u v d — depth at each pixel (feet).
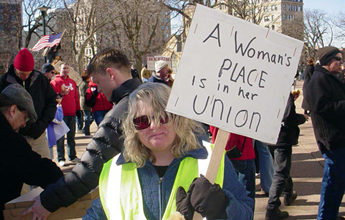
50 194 7.16
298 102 62.13
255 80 5.49
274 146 13.43
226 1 96.68
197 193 4.79
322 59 11.53
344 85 11.44
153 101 5.57
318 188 16.92
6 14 135.64
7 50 139.03
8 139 7.93
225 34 5.37
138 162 5.70
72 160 23.21
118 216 5.53
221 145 5.18
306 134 31.35
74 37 93.61
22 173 8.11
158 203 5.55
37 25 126.11
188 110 5.24
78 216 7.46
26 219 7.40
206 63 5.31
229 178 5.64
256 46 5.48
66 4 92.38
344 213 13.75
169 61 54.95
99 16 95.86
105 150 7.00
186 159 5.74
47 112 13.62
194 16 5.29
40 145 13.44
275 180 13.46
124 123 5.88
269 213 13.47
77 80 27.61
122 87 7.97
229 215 5.15
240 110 5.41
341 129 11.05
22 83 13.21
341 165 11.12
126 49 104.83
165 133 5.60
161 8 90.99
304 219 13.55
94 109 24.20
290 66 5.60
